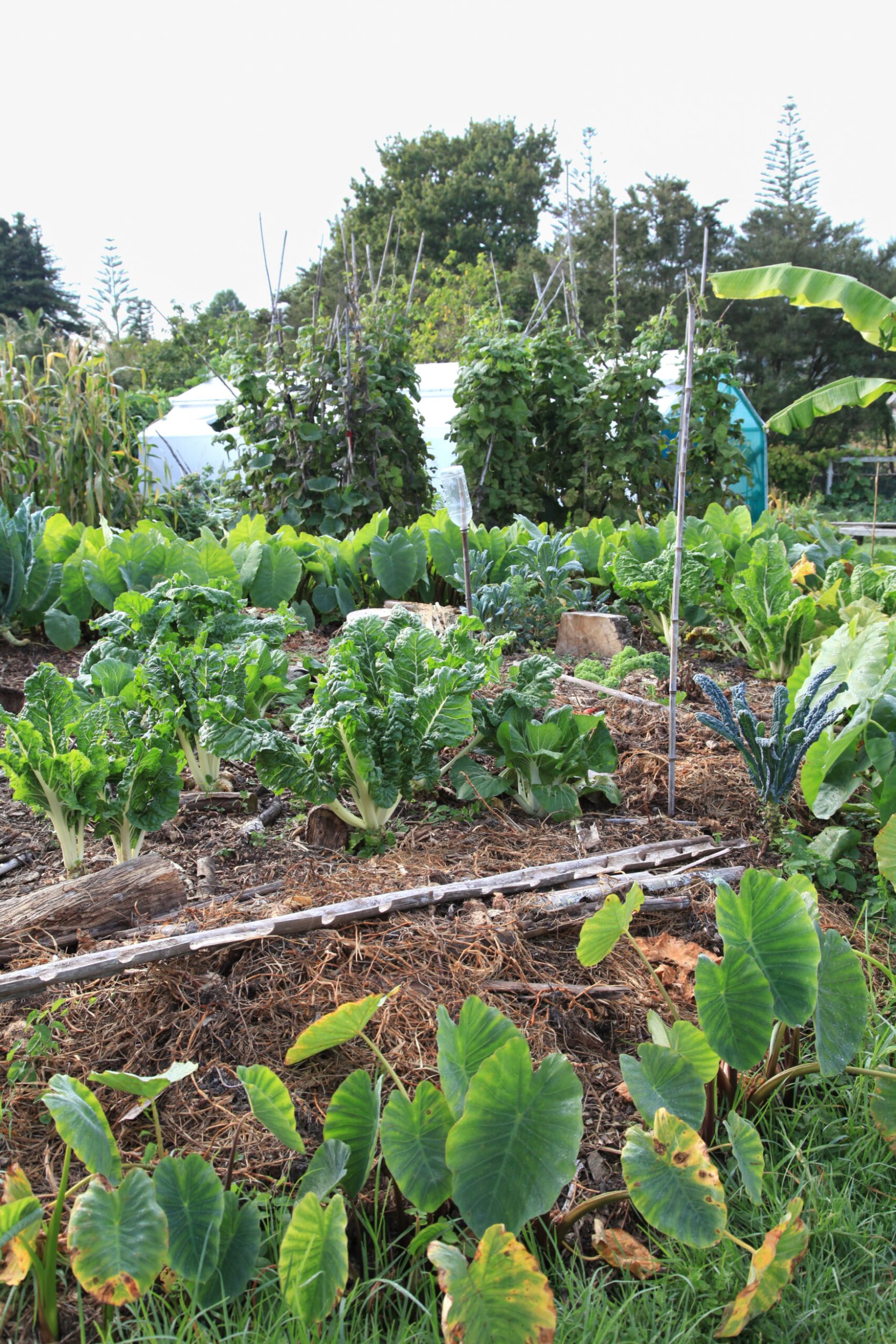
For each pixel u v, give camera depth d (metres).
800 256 36.06
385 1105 2.13
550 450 11.69
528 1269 1.73
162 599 4.88
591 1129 2.44
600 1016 2.77
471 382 10.06
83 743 3.37
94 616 6.64
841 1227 2.25
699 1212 1.94
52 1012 2.60
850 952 2.51
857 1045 2.42
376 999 2.05
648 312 33.06
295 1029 2.58
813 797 3.84
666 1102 2.17
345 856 3.58
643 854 3.53
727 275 7.32
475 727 4.06
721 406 11.19
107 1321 1.88
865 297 6.87
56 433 7.95
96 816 3.34
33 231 47.88
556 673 4.14
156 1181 1.95
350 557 7.28
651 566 6.75
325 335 9.66
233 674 3.97
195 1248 1.91
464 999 2.70
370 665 3.89
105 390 8.25
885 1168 2.45
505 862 3.50
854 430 34.88
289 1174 2.25
